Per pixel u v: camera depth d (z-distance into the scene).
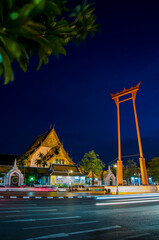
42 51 2.03
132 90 37.50
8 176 66.81
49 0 1.63
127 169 81.00
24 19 1.36
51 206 16.16
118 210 14.18
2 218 9.84
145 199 25.22
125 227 8.62
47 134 91.75
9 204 17.09
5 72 1.53
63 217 10.69
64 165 77.81
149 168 69.56
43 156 85.44
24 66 1.90
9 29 1.44
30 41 2.10
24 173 72.12
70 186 63.88
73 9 1.78
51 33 1.90
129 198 27.14
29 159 82.69
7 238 6.35
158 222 10.01
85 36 1.93
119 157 35.88
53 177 71.00
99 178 86.25
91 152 74.94
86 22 1.90
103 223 9.36
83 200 23.44
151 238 6.92
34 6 1.36
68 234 7.05
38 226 8.20
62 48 1.88
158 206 17.03
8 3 1.46
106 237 6.89
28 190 52.38
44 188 59.69
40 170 77.88
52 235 6.84
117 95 39.91
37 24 1.43
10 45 1.47
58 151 83.88
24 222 8.95
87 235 7.03
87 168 73.75
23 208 14.27
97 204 18.34
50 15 1.80
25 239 6.30
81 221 9.66
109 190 36.09
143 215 12.15
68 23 1.91
